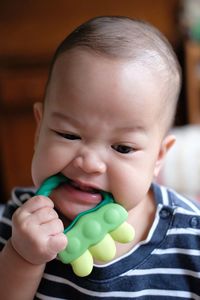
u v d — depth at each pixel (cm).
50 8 204
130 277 59
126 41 56
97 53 53
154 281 60
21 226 51
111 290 59
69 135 53
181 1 212
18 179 209
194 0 213
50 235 50
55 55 58
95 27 58
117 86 51
